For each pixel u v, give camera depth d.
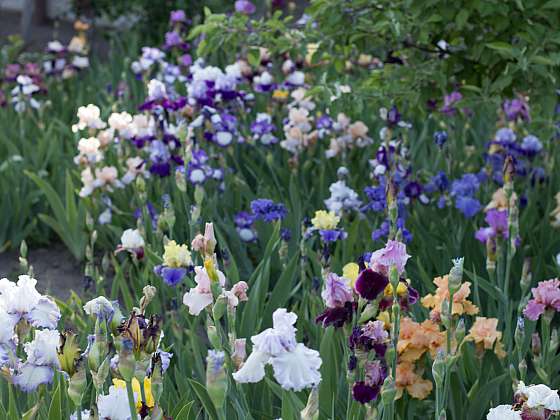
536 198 6.60
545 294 3.84
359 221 5.91
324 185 7.03
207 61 10.31
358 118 8.31
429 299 3.98
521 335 3.73
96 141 6.53
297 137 7.14
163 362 3.01
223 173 6.93
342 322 3.02
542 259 5.60
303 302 4.60
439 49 6.40
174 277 4.27
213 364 2.46
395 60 6.55
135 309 2.72
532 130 6.80
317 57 6.50
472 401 3.97
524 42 5.71
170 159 6.56
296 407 3.29
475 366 4.21
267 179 7.26
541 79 5.85
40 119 8.88
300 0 14.09
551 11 5.75
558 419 3.34
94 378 2.69
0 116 9.01
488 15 5.74
